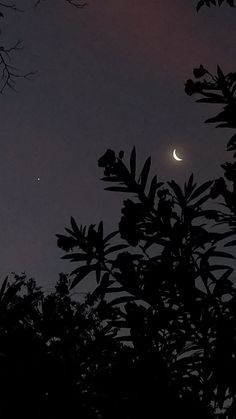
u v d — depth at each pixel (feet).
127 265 7.31
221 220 7.34
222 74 6.91
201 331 6.87
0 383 5.26
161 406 5.92
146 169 7.63
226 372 6.34
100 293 7.32
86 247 7.65
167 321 6.83
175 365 6.51
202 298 7.00
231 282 7.09
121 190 7.63
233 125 7.06
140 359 6.36
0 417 5.18
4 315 5.56
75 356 6.00
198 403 6.06
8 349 5.34
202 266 7.29
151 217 7.40
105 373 6.12
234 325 6.72
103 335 6.59
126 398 5.91
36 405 5.25
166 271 7.00
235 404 6.27
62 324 5.89
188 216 7.36
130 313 6.82
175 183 7.57
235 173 7.23
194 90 7.02
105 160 7.66
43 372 5.33
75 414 5.37
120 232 7.41
